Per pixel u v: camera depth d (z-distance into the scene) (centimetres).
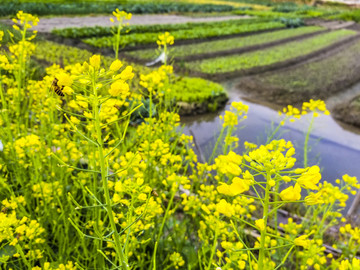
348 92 1193
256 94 1070
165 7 2623
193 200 248
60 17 1603
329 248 362
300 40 2225
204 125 779
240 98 1019
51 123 311
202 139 691
